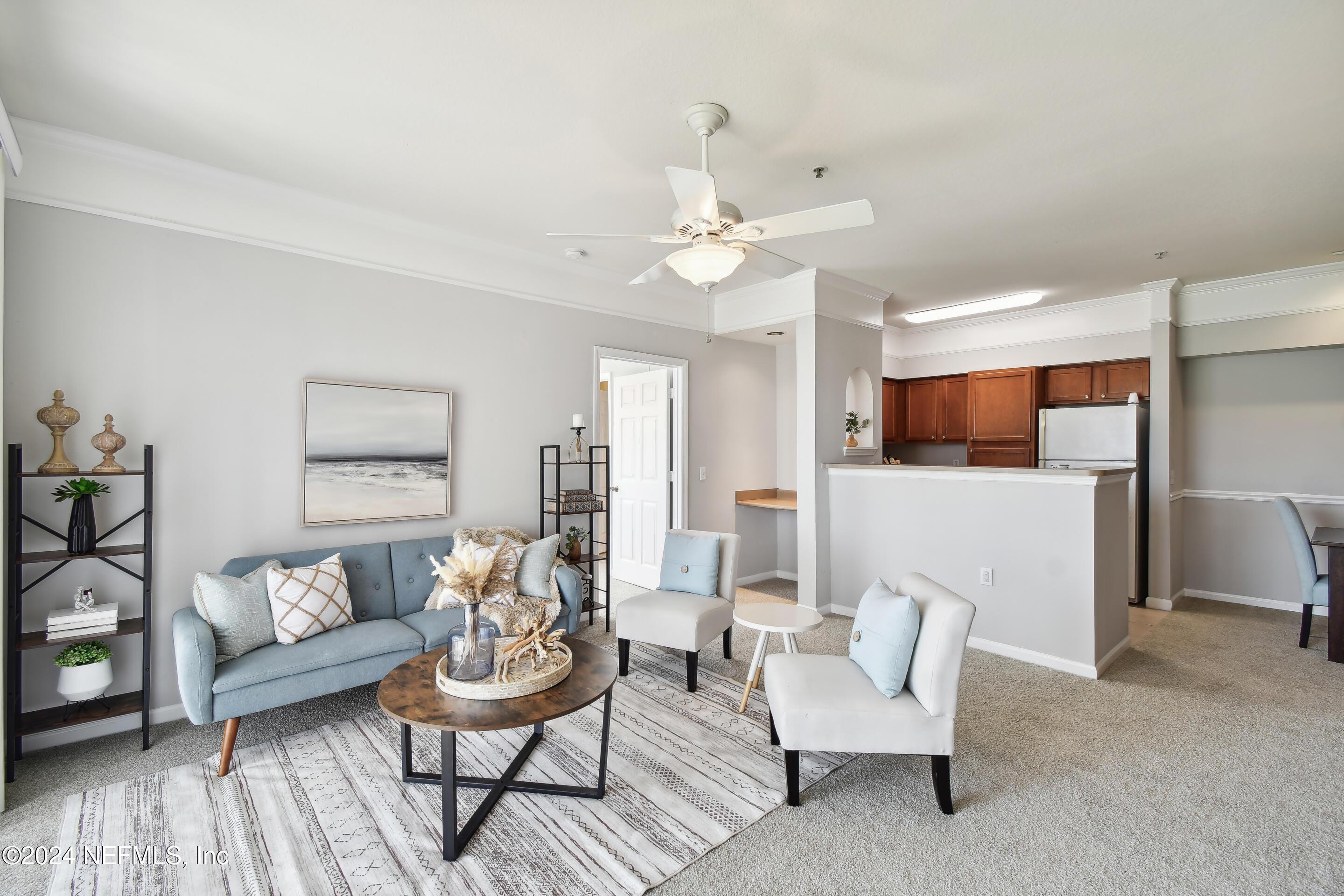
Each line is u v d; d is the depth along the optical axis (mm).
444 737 1895
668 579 3707
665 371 5238
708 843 1997
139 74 2150
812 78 2145
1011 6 1776
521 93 2254
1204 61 2039
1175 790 2305
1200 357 5066
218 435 2986
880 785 2332
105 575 2711
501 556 3457
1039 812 2164
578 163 2818
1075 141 2582
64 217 2617
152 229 2811
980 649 3855
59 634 2418
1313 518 4750
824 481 4660
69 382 2631
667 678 3385
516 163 2820
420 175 2959
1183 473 5234
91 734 2676
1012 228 3615
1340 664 3619
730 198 3150
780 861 1915
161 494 2840
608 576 4266
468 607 2199
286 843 1993
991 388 5996
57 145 2574
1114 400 5352
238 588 2646
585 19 1848
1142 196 3148
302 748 2617
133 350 2773
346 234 3367
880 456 5195
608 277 4578
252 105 2348
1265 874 1863
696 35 1914
